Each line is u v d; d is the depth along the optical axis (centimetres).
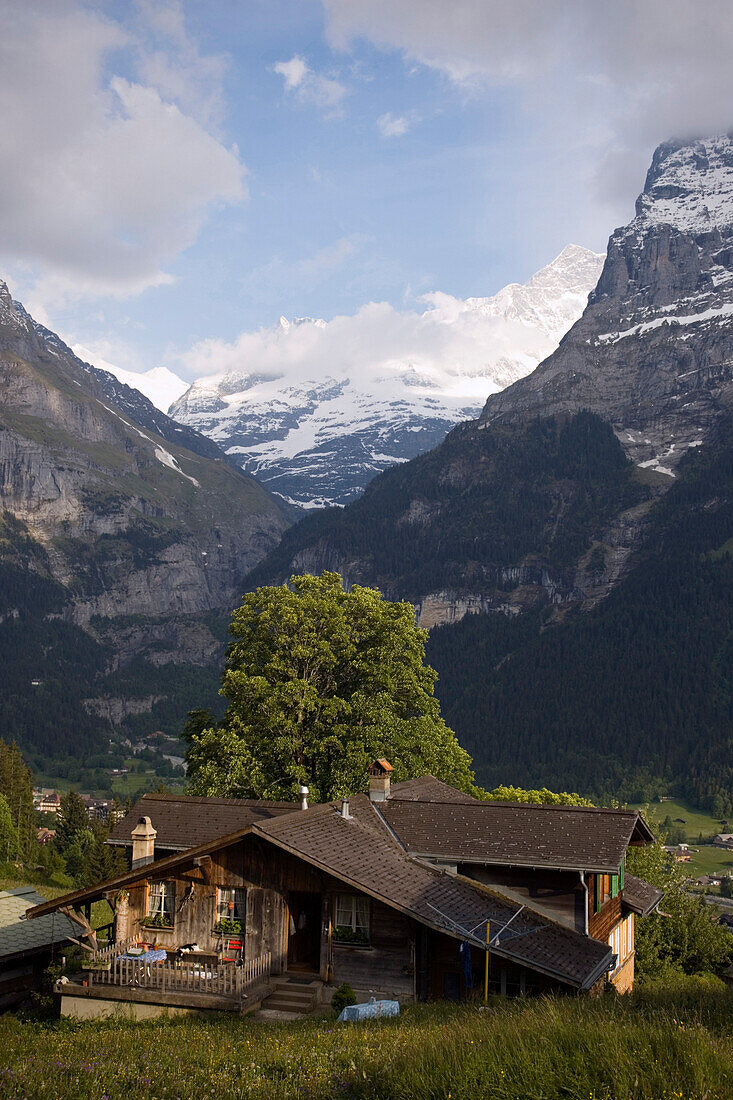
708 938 5194
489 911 2856
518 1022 1697
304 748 5344
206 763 5259
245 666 5697
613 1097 1323
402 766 5462
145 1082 1677
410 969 2730
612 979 3319
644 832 3412
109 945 2980
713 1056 1383
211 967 2748
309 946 2959
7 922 3372
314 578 6112
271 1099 1562
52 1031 2478
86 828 14025
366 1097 1504
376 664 5703
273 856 2878
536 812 3281
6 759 14762
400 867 2948
